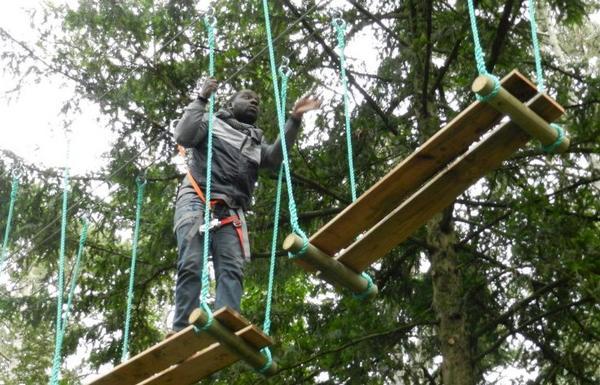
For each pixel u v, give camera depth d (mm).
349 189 11391
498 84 4664
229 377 10523
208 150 5891
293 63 11602
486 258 11008
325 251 5461
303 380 10578
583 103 10648
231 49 11531
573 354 10453
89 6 11922
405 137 10992
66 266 13625
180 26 12047
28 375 16438
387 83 11836
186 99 11805
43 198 11625
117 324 11508
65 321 6844
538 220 9828
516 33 11086
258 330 5262
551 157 11375
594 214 10453
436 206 5223
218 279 5926
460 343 10445
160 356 5465
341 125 11516
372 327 11016
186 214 6070
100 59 11898
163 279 11656
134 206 11719
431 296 11570
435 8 11266
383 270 12031
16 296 11852
